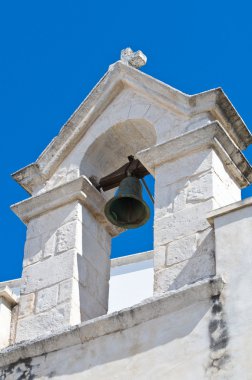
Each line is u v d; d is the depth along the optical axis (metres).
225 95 17.95
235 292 15.43
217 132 17.50
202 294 15.59
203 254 16.36
